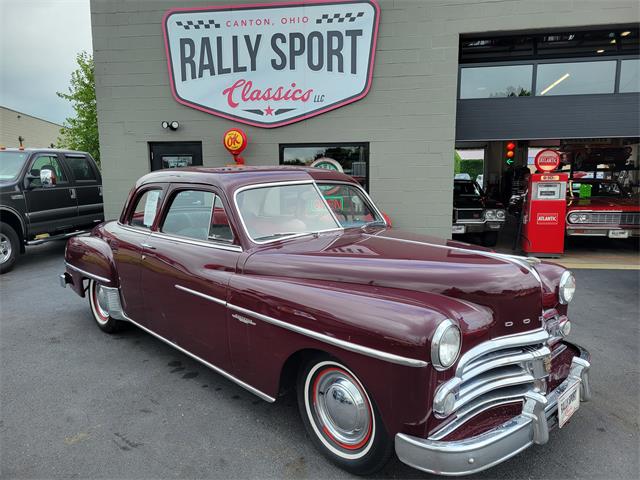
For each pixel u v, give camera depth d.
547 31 7.66
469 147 17.33
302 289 2.50
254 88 7.87
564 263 7.62
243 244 2.93
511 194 14.28
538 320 2.50
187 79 7.96
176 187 3.50
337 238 3.22
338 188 3.67
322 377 2.53
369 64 7.54
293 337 2.47
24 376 3.66
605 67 8.05
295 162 8.13
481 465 1.99
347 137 7.81
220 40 7.79
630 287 6.12
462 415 2.14
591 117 8.01
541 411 2.19
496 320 2.38
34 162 8.22
